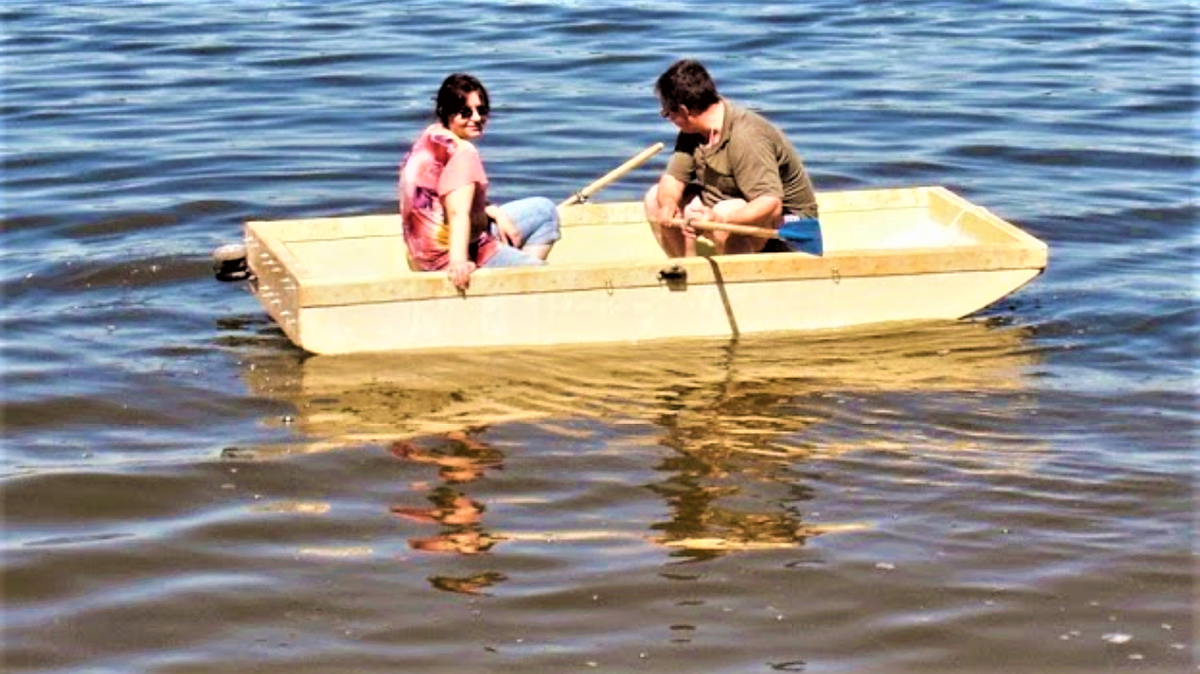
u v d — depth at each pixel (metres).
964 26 41.22
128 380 21.61
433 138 22.47
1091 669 15.90
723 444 19.92
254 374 21.77
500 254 22.64
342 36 39.84
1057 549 17.77
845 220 25.28
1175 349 22.92
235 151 31.28
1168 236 27.44
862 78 36.56
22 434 20.23
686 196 23.91
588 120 33.38
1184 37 40.25
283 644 16.19
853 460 19.58
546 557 17.58
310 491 18.88
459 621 16.52
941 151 31.66
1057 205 28.80
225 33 40.12
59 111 33.84
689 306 22.55
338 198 28.80
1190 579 17.27
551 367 21.81
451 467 19.38
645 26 40.88
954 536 18.00
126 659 15.98
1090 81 36.47
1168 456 19.77
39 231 27.06
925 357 22.39
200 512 18.47
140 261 25.75
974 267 23.14
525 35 40.03
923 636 16.33
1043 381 21.77
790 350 22.47
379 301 21.77
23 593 16.98
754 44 39.41
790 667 15.85
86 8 42.75
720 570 17.36
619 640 16.22
